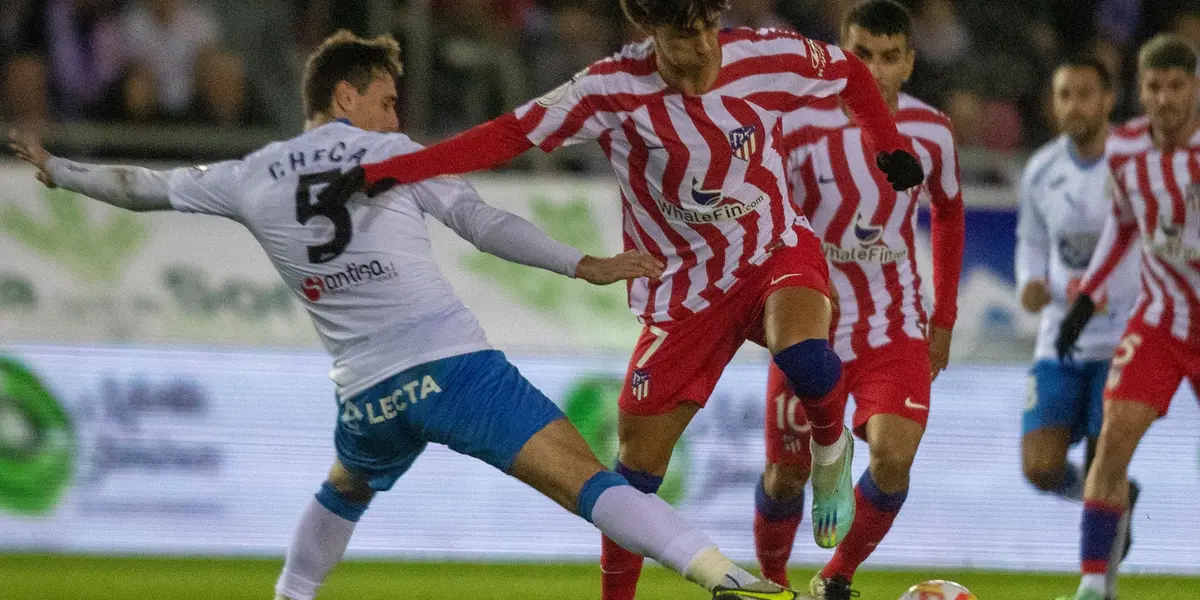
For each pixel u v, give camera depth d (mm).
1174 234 20141
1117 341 22844
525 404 14297
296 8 32719
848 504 15773
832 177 18703
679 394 16391
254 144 31375
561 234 28891
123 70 31656
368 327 14719
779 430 18672
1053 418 23250
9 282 27391
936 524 27781
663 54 14398
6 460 26562
